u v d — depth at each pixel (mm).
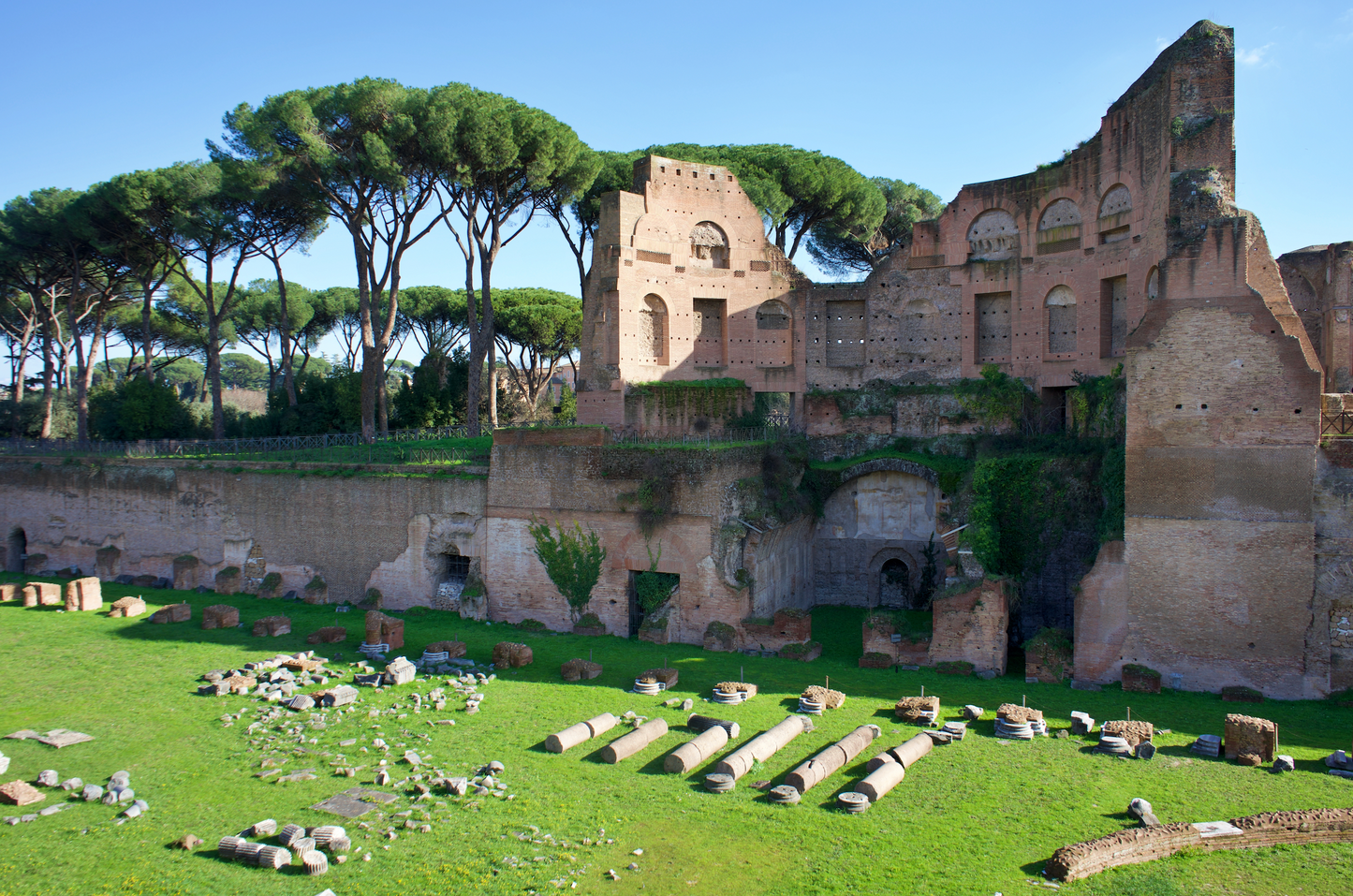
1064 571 29688
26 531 44562
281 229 49594
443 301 63906
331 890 13734
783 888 13953
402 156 41188
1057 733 20719
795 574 34312
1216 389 23781
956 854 14984
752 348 41719
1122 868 14594
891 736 20469
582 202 49156
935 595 26625
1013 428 36875
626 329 39312
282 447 47031
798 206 51438
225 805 16766
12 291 56188
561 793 17328
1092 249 35281
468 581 33062
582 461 31094
